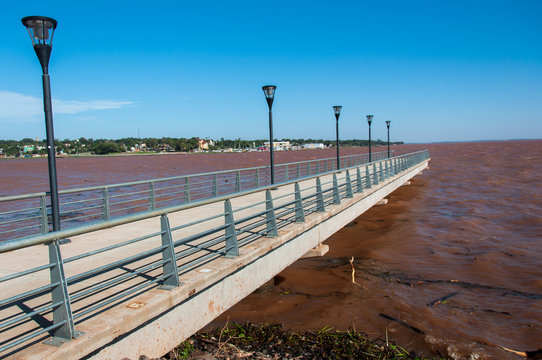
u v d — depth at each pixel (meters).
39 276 6.00
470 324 7.89
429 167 53.62
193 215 11.23
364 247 13.44
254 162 90.50
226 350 6.45
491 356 6.76
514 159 67.25
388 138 33.03
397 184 23.95
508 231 15.77
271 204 7.89
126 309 4.48
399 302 8.88
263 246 7.14
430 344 7.13
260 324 7.75
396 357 6.63
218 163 89.50
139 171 66.50
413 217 18.69
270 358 6.27
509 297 9.20
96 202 25.98
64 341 3.79
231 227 6.51
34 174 67.31
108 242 8.12
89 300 4.80
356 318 8.10
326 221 10.69
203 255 6.68
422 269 11.20
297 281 10.23
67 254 7.17
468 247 13.46
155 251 4.97
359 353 6.66
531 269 11.09
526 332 7.59
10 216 20.84
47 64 6.98
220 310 6.05
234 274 6.41
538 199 23.55
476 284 10.03
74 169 82.62
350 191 13.14
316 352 6.65
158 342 4.89
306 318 8.06
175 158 147.88
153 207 11.28
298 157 126.19
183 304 5.29
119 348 4.37
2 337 4.00
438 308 8.60
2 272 6.27
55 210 7.26
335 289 9.66
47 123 7.09
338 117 20.88
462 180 35.56
